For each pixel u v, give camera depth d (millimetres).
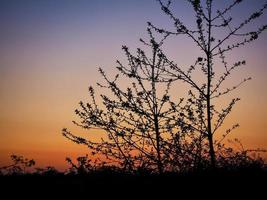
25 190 9695
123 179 8398
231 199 7812
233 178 8039
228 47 8516
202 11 8562
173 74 8688
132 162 8297
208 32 8586
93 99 8695
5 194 9625
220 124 8344
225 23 8539
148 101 8820
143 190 8148
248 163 8359
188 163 8148
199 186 8016
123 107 8734
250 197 7742
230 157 8367
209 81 8477
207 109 8344
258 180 7961
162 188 8062
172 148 8195
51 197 9000
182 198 7945
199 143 8328
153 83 8891
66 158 8562
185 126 8312
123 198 8094
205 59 8547
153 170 8281
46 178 10008
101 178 8461
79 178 8781
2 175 10562
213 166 8055
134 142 8492
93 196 8273
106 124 8508
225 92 8453
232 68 8492
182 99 8711
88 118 8602
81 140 8500
